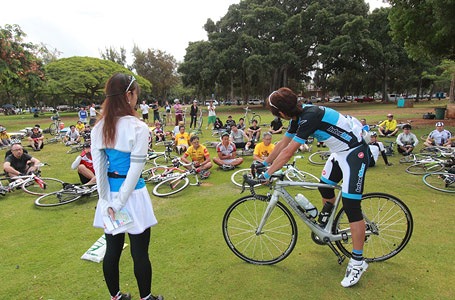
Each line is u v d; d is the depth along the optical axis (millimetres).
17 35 18469
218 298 2516
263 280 2742
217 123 13656
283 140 2832
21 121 25469
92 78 30031
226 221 3057
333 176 2822
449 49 12391
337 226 2889
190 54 33188
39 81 20359
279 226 3703
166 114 19250
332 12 30719
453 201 4605
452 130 11992
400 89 50344
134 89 2031
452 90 21516
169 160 8469
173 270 2949
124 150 1959
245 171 6230
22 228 4109
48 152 10250
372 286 2602
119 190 1999
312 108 2529
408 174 6273
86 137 10875
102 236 3693
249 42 28656
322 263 2986
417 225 3746
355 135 2551
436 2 9617
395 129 10969
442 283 2615
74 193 5117
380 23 30797
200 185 5941
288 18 30344
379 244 3256
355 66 33469
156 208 4762
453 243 3293
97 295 2609
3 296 2631
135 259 2154
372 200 3721
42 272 2994
